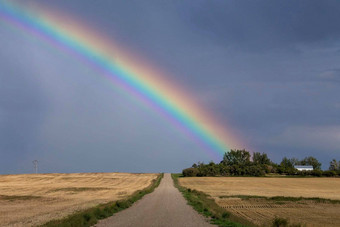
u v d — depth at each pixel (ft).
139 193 219.20
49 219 88.02
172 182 430.20
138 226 74.79
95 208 110.93
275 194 246.88
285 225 84.94
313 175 567.59
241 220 87.92
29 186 334.44
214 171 577.43
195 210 114.01
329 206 162.91
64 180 450.71
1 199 181.16
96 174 560.20
